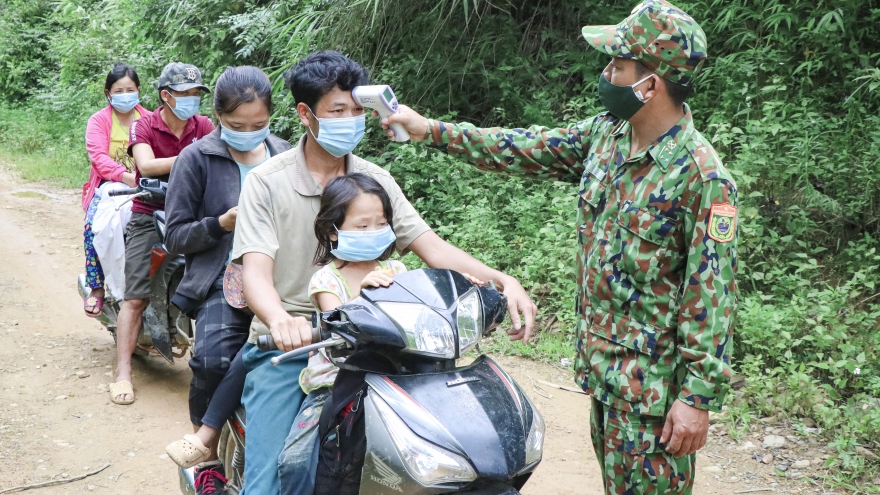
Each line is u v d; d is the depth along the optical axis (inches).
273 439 107.7
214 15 386.0
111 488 157.4
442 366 96.0
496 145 119.4
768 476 160.9
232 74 143.3
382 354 95.3
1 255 303.7
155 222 178.4
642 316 105.1
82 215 365.7
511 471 88.5
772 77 263.9
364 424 95.6
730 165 243.4
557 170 120.1
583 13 331.0
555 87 319.6
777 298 216.1
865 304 219.1
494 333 224.7
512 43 327.0
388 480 90.0
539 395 194.1
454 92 330.0
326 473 101.9
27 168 454.3
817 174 240.4
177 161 152.6
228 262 146.4
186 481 135.8
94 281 210.1
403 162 299.6
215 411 123.2
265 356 116.5
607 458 111.4
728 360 101.2
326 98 110.8
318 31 323.6
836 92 275.9
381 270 102.0
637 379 105.6
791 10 278.5
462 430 88.1
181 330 184.5
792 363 185.0
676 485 108.2
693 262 100.1
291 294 116.0
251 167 154.1
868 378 186.7
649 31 97.9
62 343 226.8
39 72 641.0
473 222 255.0
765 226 237.3
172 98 180.4
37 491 155.3
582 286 112.0
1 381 201.6
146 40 436.8
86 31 546.3
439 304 93.8
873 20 272.8
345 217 102.1
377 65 334.6
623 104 101.2
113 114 218.8
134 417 185.9
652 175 102.2
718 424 180.1
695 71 99.5
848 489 155.3
